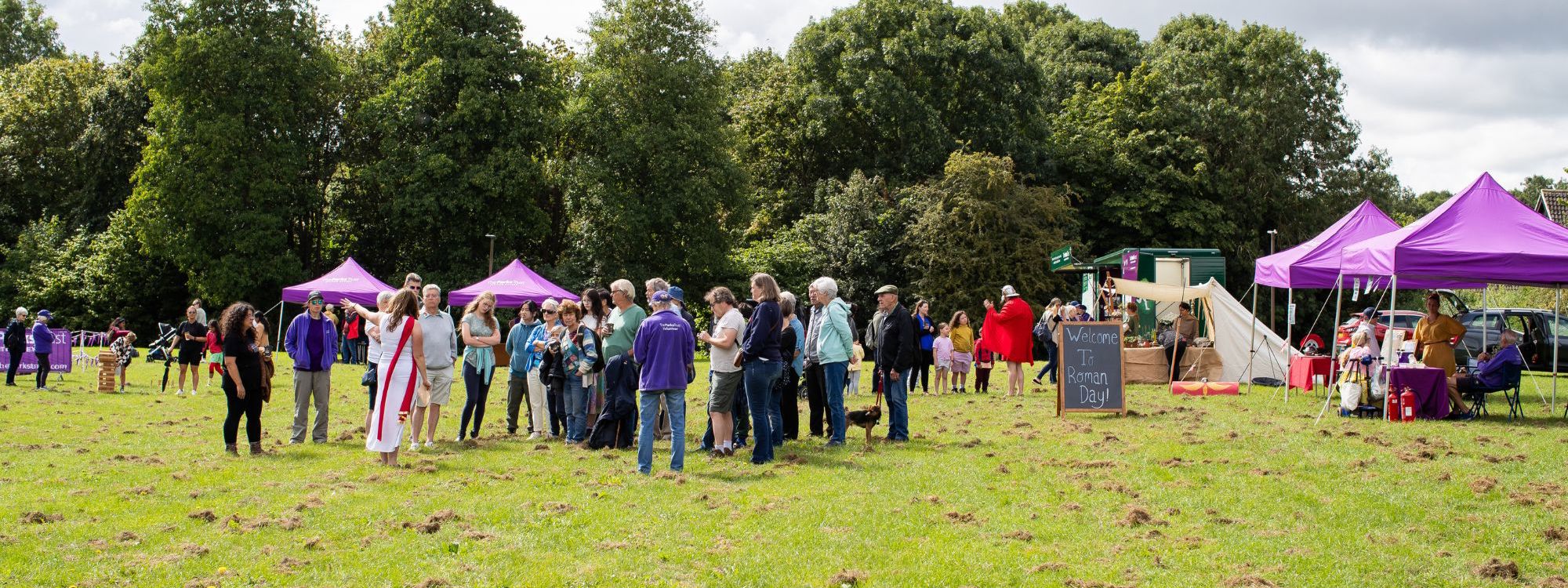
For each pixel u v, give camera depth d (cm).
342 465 929
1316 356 1653
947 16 4562
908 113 4334
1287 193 4669
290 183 3712
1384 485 823
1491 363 1308
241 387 985
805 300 4119
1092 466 924
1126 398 1633
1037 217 3956
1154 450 1015
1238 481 845
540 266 4084
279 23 3700
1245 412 1398
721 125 4178
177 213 3612
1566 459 946
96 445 1058
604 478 859
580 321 1086
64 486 815
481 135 3712
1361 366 1353
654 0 4019
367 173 3744
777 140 4828
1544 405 1438
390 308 942
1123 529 681
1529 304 3769
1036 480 855
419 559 598
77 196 4550
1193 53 4947
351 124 4084
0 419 1299
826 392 1106
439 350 1042
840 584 557
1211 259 2580
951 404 1562
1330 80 4794
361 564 587
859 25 4500
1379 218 1698
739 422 1062
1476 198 1374
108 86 4312
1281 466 921
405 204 3634
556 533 662
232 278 3553
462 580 559
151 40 3638
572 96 4181
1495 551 625
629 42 4041
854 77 4369
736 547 630
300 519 689
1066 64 5709
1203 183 4450
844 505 754
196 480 841
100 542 626
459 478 857
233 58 3569
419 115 3703
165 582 549
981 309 3869
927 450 1032
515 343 1170
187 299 4212
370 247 4309
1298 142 4712
